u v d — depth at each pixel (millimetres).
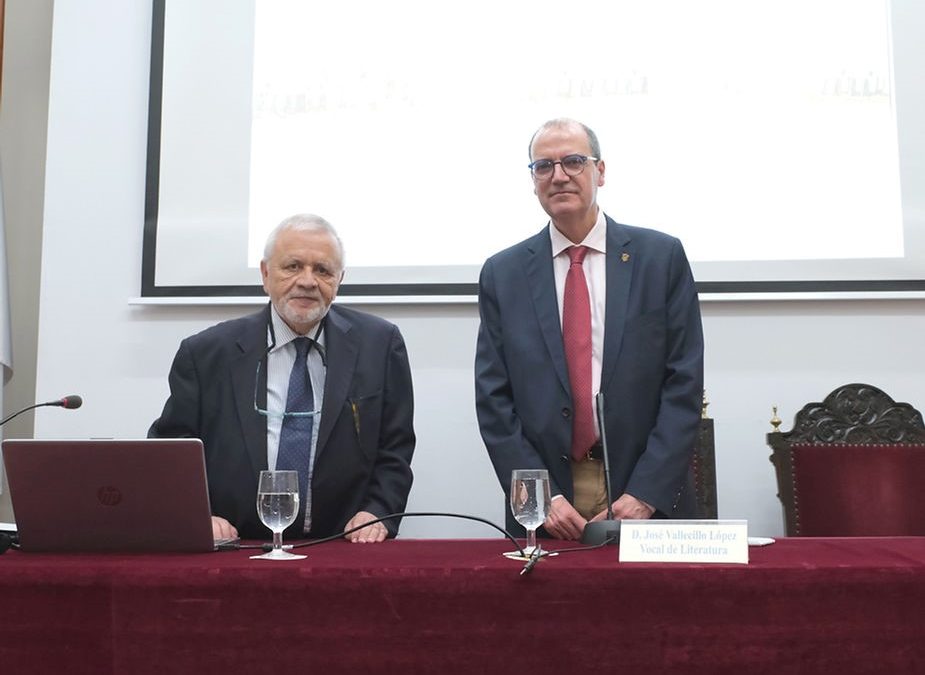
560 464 2133
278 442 2129
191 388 2158
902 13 3076
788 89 3086
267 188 3199
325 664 1320
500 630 1312
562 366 2166
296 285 2117
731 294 3006
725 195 3066
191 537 1594
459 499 3051
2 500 3383
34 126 3631
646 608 1307
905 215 3020
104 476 1562
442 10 3221
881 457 2695
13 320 3523
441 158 3170
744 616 1301
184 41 3260
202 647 1332
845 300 3014
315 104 3221
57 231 3229
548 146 2213
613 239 2281
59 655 1351
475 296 3084
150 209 3199
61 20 3312
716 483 2775
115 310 3191
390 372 2232
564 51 3166
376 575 1323
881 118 3059
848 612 1298
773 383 3014
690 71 3117
